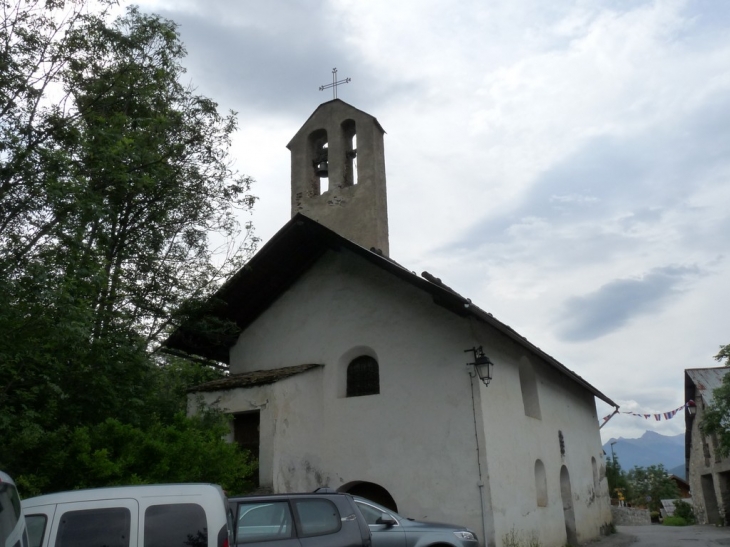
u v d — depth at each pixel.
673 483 61.78
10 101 9.35
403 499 12.66
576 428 19.61
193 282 13.66
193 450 9.23
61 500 5.43
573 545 16.80
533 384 16.59
